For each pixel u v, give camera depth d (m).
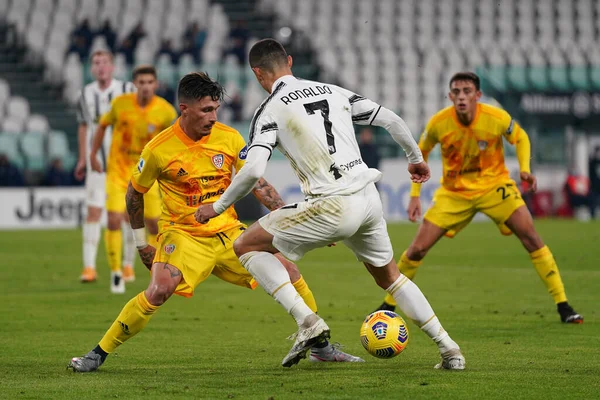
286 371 18.30
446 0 98.56
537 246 26.00
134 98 32.97
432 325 18.06
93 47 85.50
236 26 86.00
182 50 83.88
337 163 17.00
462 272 38.50
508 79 88.69
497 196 26.47
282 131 17.06
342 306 29.22
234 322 26.00
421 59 91.62
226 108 77.81
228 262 19.48
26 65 87.31
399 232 60.44
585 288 32.84
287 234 17.19
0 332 24.20
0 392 16.30
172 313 27.91
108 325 25.42
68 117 83.00
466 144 26.48
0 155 68.62
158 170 18.95
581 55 94.50
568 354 20.23
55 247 52.56
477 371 18.06
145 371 18.47
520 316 26.66
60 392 16.28
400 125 17.64
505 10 99.31
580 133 81.62
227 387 16.59
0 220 67.06
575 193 75.25
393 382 16.89
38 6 92.50
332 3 96.50
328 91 17.59
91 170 36.06
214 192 19.34
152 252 19.48
